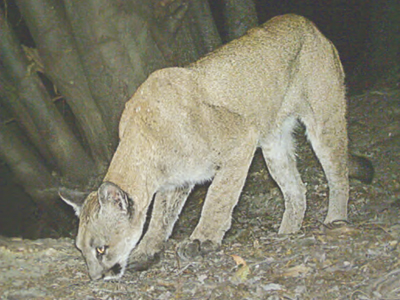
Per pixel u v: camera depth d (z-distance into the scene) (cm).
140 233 346
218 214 355
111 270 342
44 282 343
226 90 354
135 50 434
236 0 479
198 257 351
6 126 470
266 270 333
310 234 357
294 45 369
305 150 455
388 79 511
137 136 345
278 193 431
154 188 349
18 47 453
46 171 480
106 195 333
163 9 442
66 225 487
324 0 669
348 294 314
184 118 347
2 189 535
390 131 448
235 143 354
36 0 436
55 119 467
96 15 424
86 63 437
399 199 397
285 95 371
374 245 337
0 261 357
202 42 477
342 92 380
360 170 398
